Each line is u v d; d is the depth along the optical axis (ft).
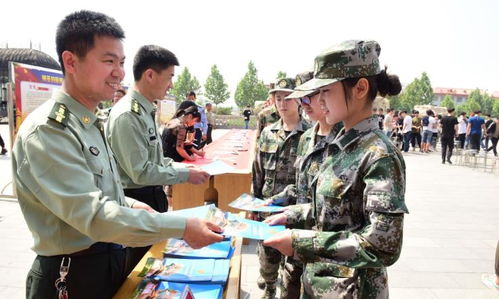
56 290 4.52
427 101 217.15
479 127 41.83
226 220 5.19
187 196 13.01
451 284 11.09
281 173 9.46
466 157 41.04
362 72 4.22
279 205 7.75
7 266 11.03
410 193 24.31
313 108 6.84
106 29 4.50
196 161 13.65
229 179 12.55
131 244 4.15
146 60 7.91
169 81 8.20
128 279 5.23
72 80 4.62
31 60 75.10
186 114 15.57
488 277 11.52
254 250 13.29
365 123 4.45
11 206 17.12
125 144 7.33
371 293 4.34
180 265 5.50
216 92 173.37
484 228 16.78
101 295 4.79
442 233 15.97
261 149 9.81
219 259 5.76
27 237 13.37
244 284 10.62
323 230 4.55
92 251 4.68
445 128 39.93
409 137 51.34
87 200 4.00
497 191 25.45
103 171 4.76
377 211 3.83
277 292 10.09
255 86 167.22
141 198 8.11
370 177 4.05
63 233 4.38
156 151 8.15
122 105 7.76
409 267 12.28
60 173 4.00
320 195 4.57
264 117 18.71
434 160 43.52
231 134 28.55
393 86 4.53
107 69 4.59
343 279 4.39
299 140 8.92
